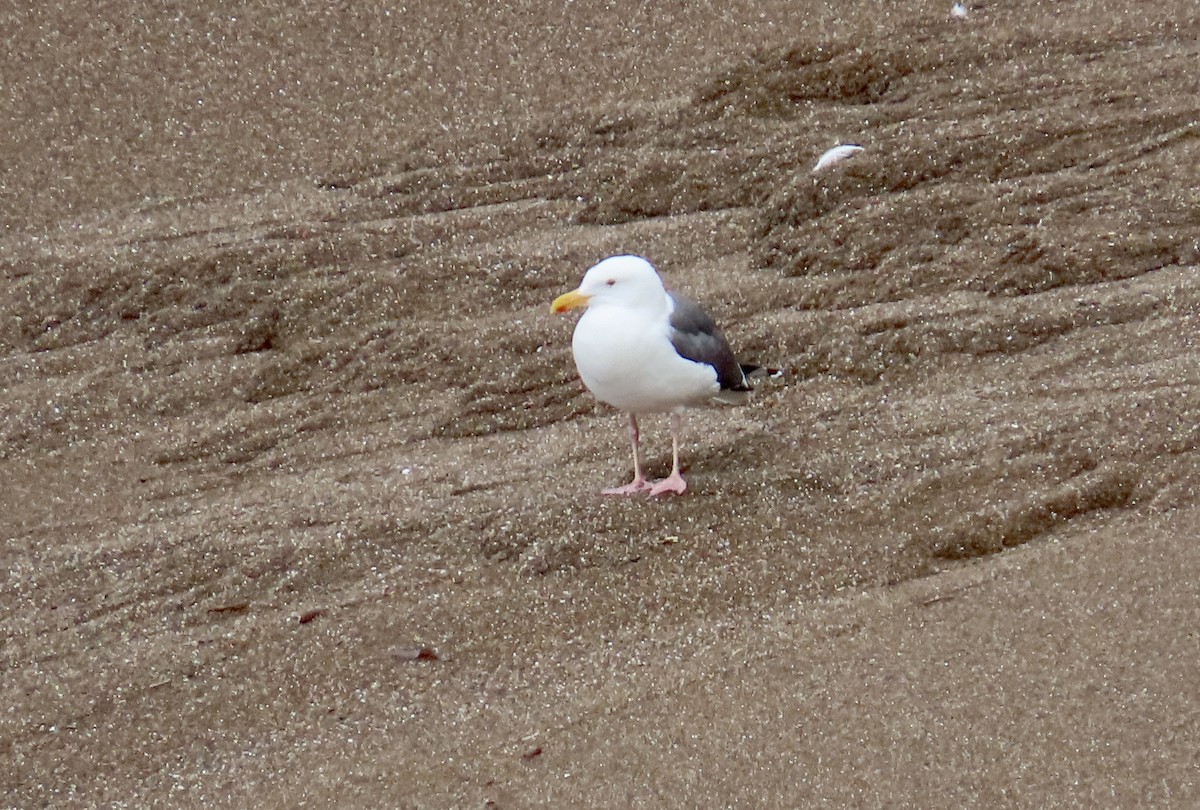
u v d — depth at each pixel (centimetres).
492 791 837
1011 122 1533
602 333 1035
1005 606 939
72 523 1170
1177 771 790
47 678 976
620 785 828
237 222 1545
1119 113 1543
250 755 897
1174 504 1016
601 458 1181
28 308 1438
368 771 870
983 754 817
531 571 1032
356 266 1469
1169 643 884
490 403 1284
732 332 1319
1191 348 1225
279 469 1230
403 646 973
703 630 958
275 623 1009
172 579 1066
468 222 1533
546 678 932
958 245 1405
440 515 1105
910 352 1280
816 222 1457
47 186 1611
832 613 957
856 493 1077
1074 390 1187
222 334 1405
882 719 852
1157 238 1378
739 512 1070
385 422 1284
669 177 1563
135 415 1321
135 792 878
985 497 1045
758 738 851
